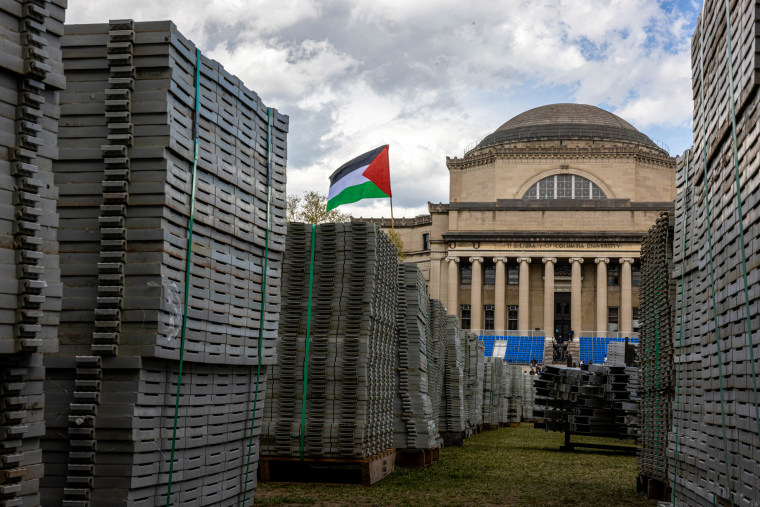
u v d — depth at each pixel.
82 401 8.55
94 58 9.03
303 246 16.33
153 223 8.79
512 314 98.56
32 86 6.55
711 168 9.95
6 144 6.34
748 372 7.96
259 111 11.51
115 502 8.45
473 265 96.19
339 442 15.35
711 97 9.80
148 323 8.66
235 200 10.68
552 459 24.33
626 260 93.00
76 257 8.87
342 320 15.86
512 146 105.31
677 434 12.09
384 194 26.64
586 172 100.12
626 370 27.00
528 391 52.50
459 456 24.05
